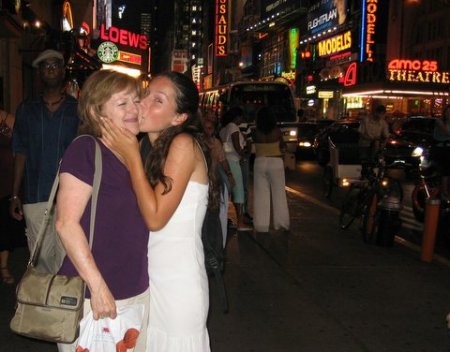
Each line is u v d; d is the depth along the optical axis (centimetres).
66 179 245
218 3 10131
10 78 1272
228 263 694
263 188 861
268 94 2302
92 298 242
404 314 539
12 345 454
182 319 280
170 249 279
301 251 763
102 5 8131
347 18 5116
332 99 5128
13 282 583
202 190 283
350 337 483
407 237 895
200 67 14625
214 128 841
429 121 1856
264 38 7925
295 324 507
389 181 827
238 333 485
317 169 1950
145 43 5403
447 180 930
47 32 1587
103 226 253
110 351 253
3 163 546
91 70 1850
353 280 639
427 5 4269
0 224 558
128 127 262
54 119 472
